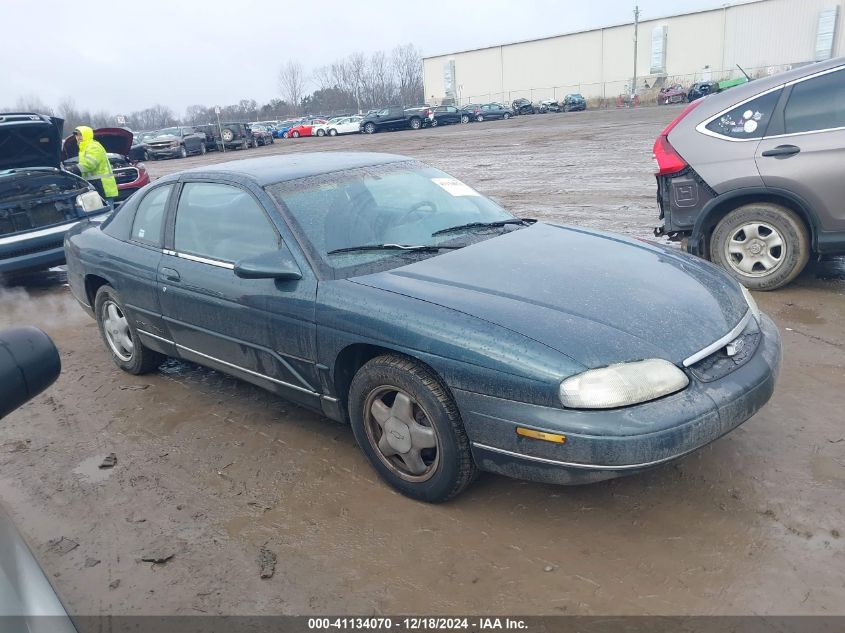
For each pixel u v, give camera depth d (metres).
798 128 5.43
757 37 61.38
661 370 2.71
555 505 3.13
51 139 9.25
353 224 3.71
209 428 4.16
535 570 2.74
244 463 3.72
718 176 5.76
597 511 3.07
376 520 3.14
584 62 70.62
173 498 3.45
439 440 3.02
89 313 5.32
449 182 4.45
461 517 3.11
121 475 3.71
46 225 8.15
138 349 4.87
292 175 3.97
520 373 2.72
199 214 4.12
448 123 47.00
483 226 4.04
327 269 3.42
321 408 3.61
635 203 10.34
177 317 4.23
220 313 3.88
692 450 2.68
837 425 3.61
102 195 11.32
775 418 3.73
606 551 2.81
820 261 6.47
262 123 52.69
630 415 2.62
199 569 2.91
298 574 2.83
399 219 3.86
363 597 2.68
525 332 2.80
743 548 2.76
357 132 47.66
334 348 3.31
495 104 50.88
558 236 3.92
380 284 3.26
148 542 3.12
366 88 99.75
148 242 4.48
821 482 3.14
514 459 2.82
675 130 6.02
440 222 3.97
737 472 3.26
